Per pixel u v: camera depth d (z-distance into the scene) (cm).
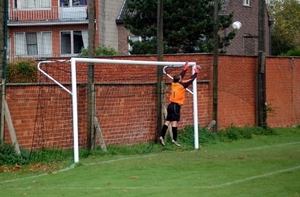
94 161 1770
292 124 3070
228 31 4778
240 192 1266
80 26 4991
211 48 3625
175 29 3706
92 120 1956
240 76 2709
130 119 2142
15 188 1368
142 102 2189
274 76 2947
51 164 1727
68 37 5025
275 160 1773
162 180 1430
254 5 5291
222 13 4806
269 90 2917
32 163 1739
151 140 2225
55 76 2584
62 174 1543
